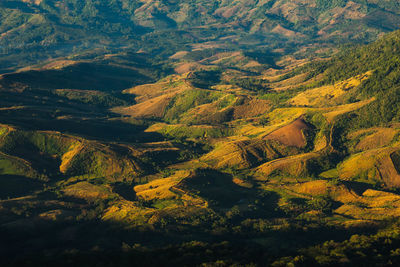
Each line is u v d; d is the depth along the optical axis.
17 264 169.00
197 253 175.12
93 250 188.25
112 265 165.25
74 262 169.00
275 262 161.50
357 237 186.50
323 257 164.50
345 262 160.38
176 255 174.88
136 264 166.50
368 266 158.12
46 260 171.62
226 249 180.62
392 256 162.62
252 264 161.75
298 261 162.75
